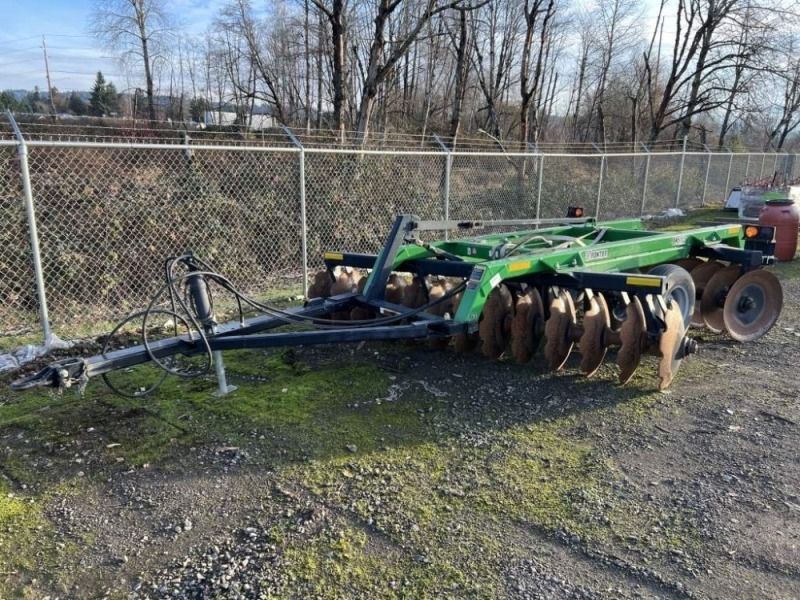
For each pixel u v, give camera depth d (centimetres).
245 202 930
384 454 393
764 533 312
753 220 1464
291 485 358
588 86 3844
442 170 1185
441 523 320
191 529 318
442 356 580
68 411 461
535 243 646
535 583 276
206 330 434
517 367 553
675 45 2397
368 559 293
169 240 855
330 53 2053
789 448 402
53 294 758
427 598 267
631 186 1655
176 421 443
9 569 290
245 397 484
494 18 2684
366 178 1061
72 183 794
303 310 520
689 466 379
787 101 3306
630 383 517
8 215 738
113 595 273
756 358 586
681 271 559
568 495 346
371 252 1059
